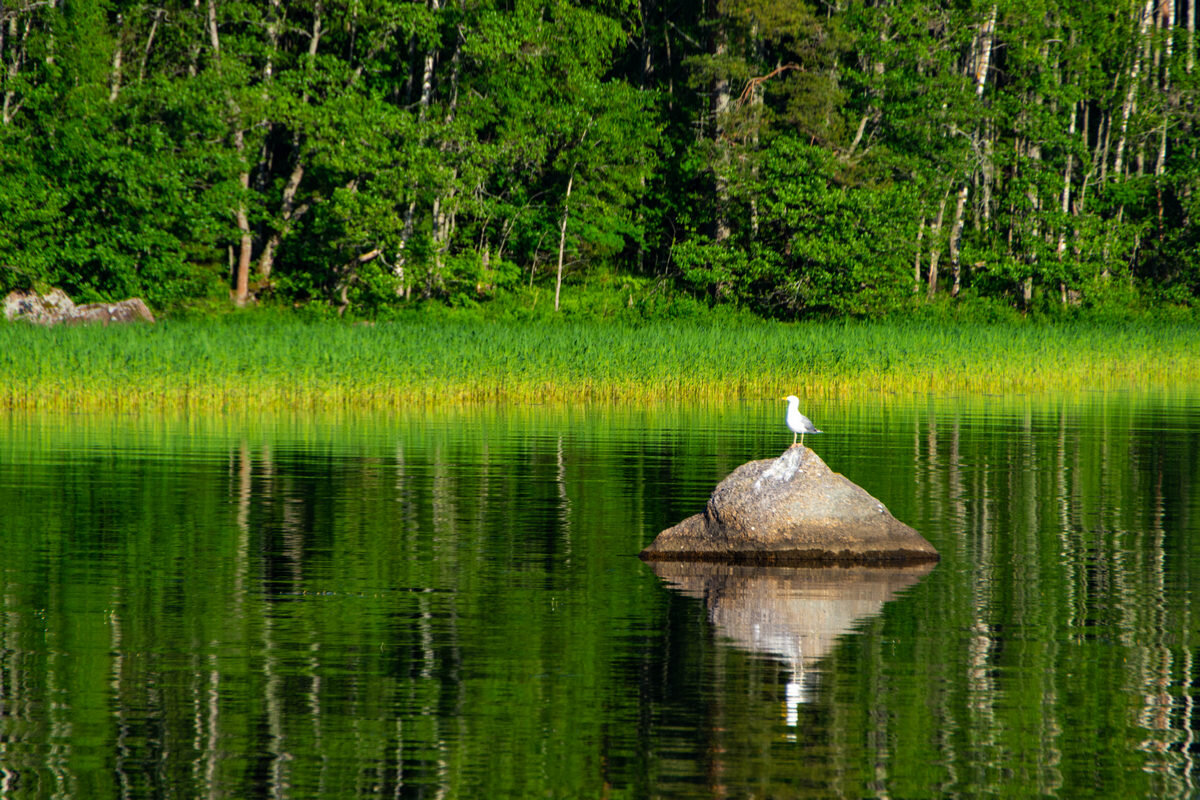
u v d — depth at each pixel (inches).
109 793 745.0
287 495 1788.9
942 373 3946.9
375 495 1793.8
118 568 1311.5
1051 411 3208.7
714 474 2014.0
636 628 1090.7
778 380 3644.2
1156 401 3563.0
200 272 4714.6
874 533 1373.0
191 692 919.0
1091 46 5974.4
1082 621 1121.4
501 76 4906.5
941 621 1119.0
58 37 4392.2
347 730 842.8
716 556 1375.5
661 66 6186.0
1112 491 1872.5
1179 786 760.3
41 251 4239.7
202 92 4394.7
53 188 4281.5
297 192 5182.1
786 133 5482.3
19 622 1098.7
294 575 1288.1
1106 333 4544.8
